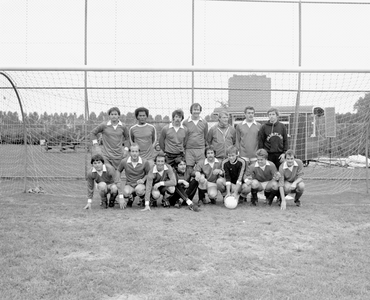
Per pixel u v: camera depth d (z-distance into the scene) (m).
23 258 3.66
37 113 9.31
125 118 9.92
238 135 7.10
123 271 3.36
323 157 10.93
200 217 5.61
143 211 6.05
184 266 3.48
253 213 5.93
